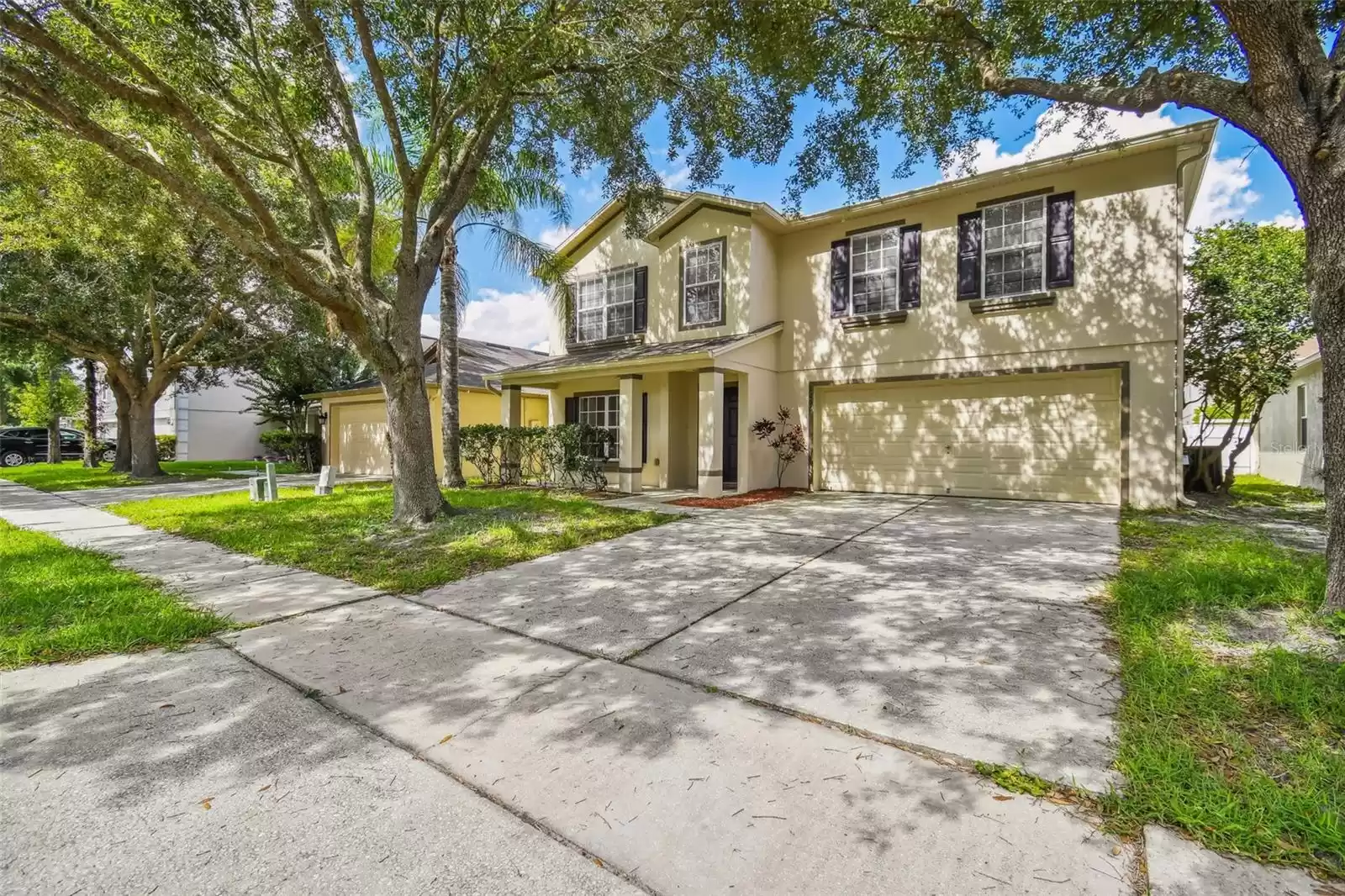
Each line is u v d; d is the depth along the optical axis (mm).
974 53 5789
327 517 8688
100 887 1802
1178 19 5371
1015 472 10359
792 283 12609
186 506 10250
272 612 4492
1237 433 15594
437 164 10547
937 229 10875
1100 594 4625
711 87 7469
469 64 7012
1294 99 3783
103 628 3959
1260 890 1744
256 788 2303
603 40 6672
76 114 5234
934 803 2178
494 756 2523
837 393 12234
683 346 11883
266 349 18609
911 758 2467
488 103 7332
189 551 6672
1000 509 9141
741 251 11883
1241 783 2191
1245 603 4109
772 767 2426
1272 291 10320
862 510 9219
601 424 14297
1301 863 1840
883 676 3248
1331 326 3727
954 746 2543
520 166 10125
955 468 10914
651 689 3148
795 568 5582
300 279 6535
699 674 3330
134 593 4832
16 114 6766
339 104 7480
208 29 6266
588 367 12266
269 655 3646
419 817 2133
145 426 16703
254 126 7633
